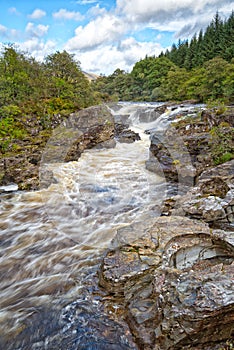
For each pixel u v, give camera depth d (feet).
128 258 14.74
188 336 9.86
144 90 129.90
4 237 19.47
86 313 12.66
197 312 9.97
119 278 13.51
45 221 21.16
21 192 26.50
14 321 12.51
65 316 12.64
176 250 14.87
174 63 159.43
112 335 11.43
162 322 10.49
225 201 19.54
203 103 82.69
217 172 25.44
